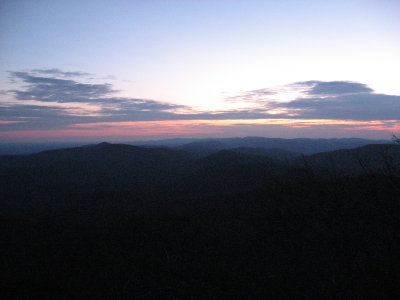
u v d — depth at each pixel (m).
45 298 7.36
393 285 5.59
